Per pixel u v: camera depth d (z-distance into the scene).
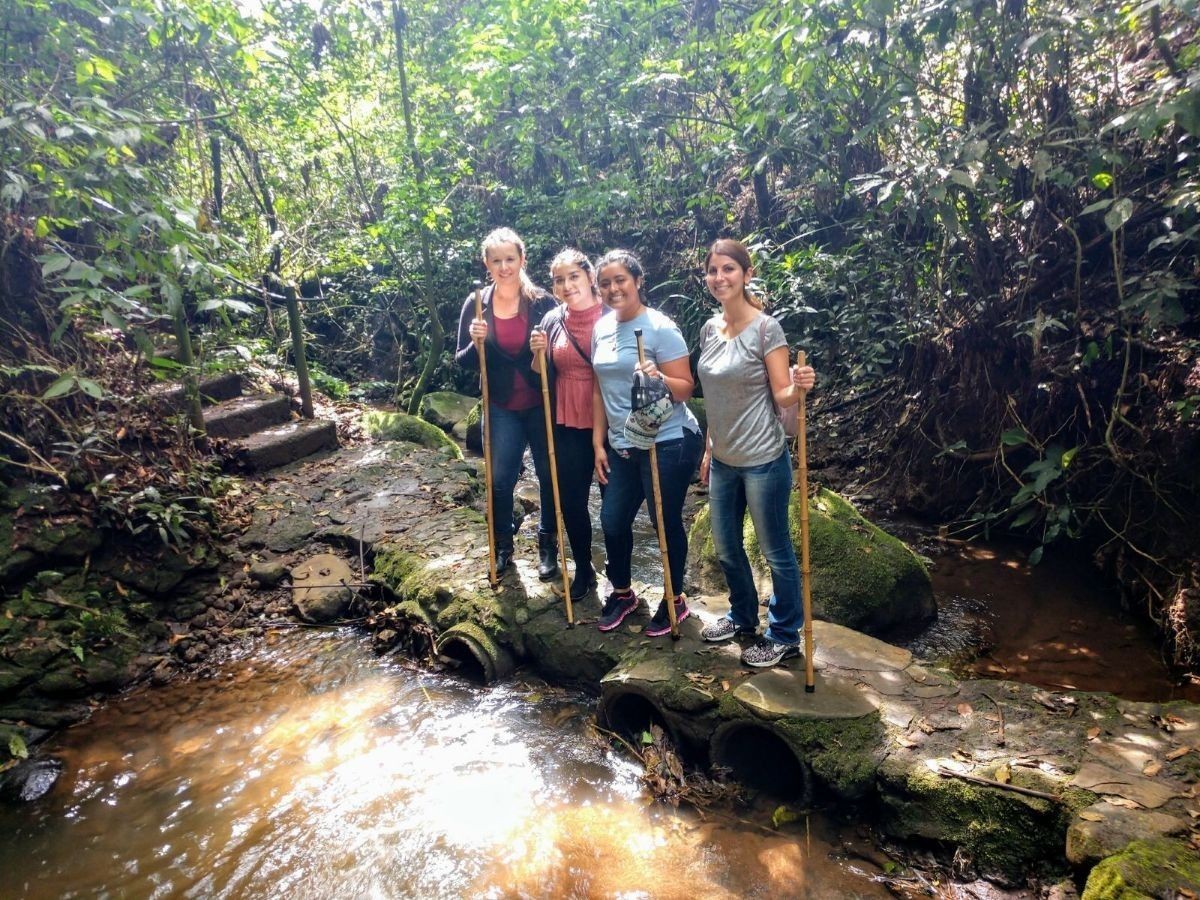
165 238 3.82
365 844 2.43
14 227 4.00
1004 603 3.83
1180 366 3.79
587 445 3.29
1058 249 4.40
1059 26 3.53
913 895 2.14
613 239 8.61
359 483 5.14
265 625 3.87
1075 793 2.11
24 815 2.62
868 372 5.48
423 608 3.72
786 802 2.54
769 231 7.02
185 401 4.94
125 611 3.65
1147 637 3.42
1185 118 2.89
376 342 9.65
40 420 3.90
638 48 7.50
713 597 3.58
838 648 2.92
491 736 2.99
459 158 8.25
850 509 4.05
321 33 7.64
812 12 4.14
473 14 7.95
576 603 3.53
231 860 2.38
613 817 2.53
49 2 4.02
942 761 2.32
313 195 8.58
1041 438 4.39
